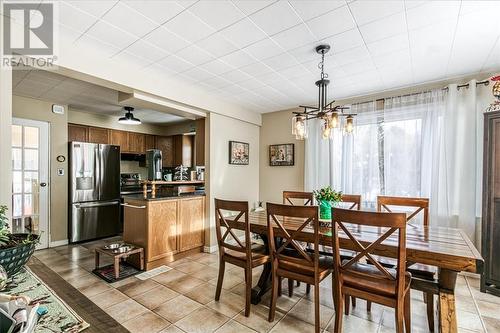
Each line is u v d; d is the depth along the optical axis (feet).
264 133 16.42
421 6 5.82
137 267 10.51
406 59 8.60
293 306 7.65
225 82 10.87
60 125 13.76
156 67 9.30
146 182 11.31
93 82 8.70
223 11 6.03
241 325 6.66
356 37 7.21
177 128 20.25
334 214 5.75
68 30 6.82
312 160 13.84
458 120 9.96
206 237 13.06
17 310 2.36
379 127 12.01
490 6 5.80
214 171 13.25
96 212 14.85
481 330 6.40
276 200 15.74
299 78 10.39
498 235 8.34
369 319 6.97
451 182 10.00
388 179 11.44
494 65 9.08
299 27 6.71
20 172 12.34
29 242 3.79
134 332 6.35
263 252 8.36
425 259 5.34
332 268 6.76
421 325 6.69
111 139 17.52
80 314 2.82
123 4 5.74
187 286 8.93
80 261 11.27
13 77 10.04
